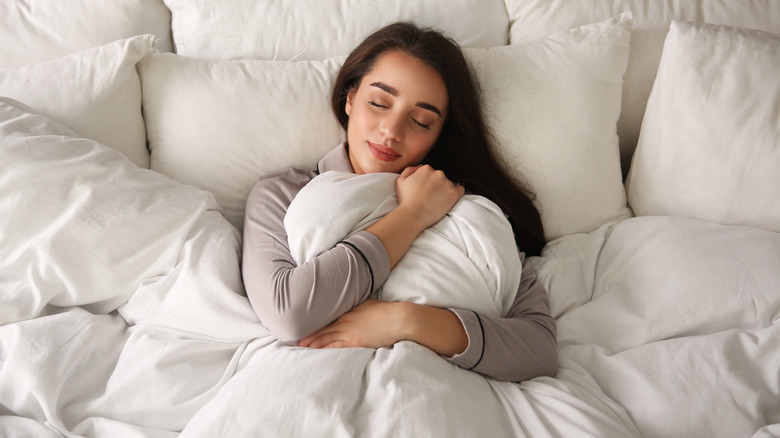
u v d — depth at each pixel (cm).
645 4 137
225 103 119
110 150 106
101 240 99
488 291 98
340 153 118
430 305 94
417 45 111
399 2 133
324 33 132
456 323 91
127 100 116
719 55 121
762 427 84
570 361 99
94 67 113
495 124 122
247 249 104
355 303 93
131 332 100
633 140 142
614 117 129
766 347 95
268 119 120
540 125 122
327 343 93
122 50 114
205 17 130
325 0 132
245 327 98
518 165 122
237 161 119
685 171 122
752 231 113
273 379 81
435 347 90
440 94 113
